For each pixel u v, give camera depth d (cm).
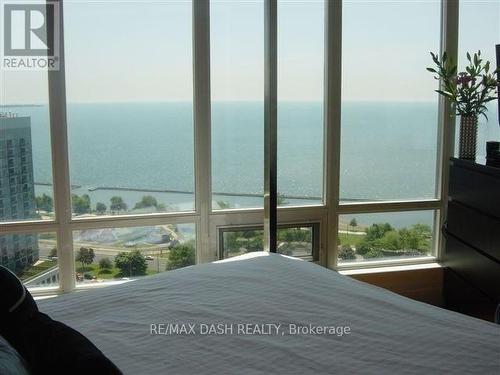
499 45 302
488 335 141
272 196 325
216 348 135
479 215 290
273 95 318
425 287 362
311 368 125
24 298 126
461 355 129
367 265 364
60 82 309
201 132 333
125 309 162
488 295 284
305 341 138
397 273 357
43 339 107
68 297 175
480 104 317
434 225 372
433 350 132
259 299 167
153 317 155
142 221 333
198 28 324
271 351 133
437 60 328
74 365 96
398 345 135
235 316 154
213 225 344
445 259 346
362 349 133
